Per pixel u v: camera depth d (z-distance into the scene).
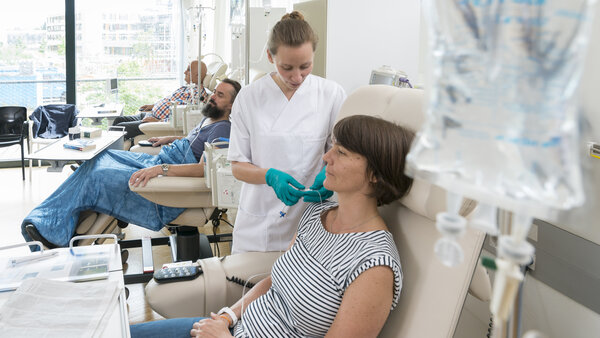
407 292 1.18
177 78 6.23
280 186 1.51
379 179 1.19
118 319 1.12
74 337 1.03
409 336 1.14
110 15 5.87
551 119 0.38
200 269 1.65
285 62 1.60
